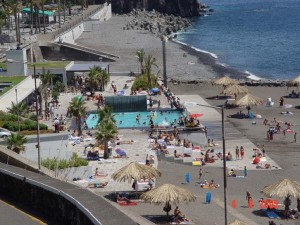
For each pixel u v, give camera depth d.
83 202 54.88
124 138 141.62
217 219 91.62
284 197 95.94
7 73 195.88
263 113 176.50
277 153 136.50
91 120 161.50
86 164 108.25
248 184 112.88
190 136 143.00
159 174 101.31
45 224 57.84
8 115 129.50
